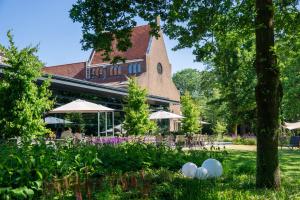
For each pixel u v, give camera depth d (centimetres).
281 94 898
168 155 1223
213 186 847
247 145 3516
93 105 2403
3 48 1554
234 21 1159
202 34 1206
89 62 5781
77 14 1064
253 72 3906
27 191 653
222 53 1273
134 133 3014
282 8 1102
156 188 762
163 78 5641
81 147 1212
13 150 841
